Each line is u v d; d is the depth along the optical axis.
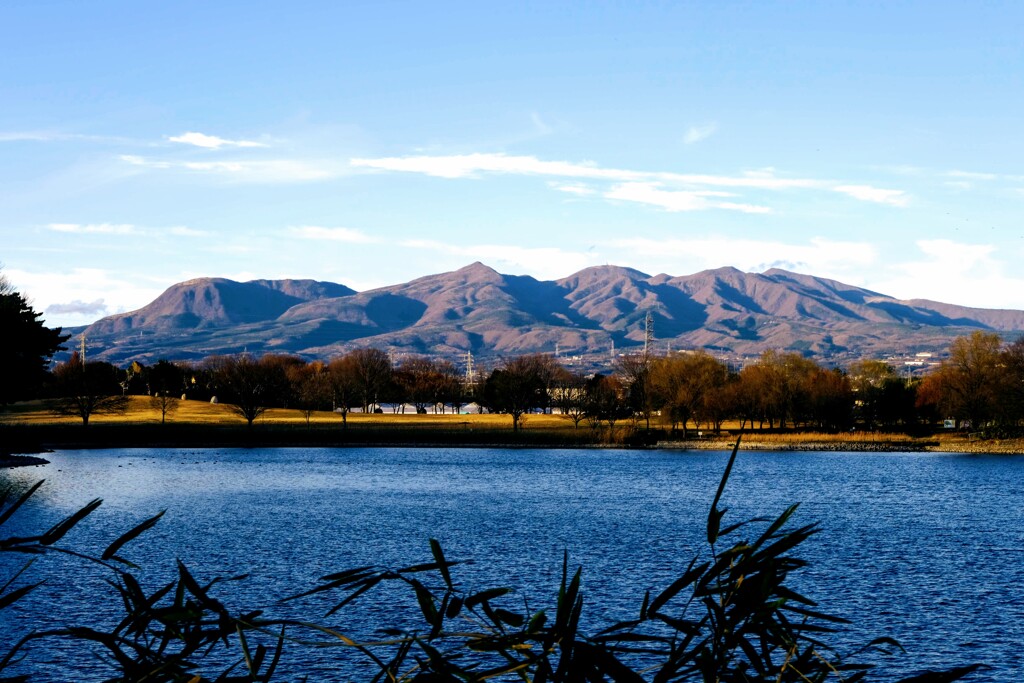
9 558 53.78
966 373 163.00
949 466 135.12
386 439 171.00
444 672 6.84
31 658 33.34
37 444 140.38
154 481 105.38
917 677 6.91
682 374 176.62
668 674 6.56
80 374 167.88
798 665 6.98
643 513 81.62
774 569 6.26
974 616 41.41
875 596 45.69
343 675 31.81
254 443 163.62
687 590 46.69
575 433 173.00
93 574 48.88
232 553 57.97
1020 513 83.12
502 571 52.47
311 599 43.81
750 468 131.88
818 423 195.50
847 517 79.94
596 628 38.28
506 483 109.00
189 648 6.64
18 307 117.38
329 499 90.44
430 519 76.31
